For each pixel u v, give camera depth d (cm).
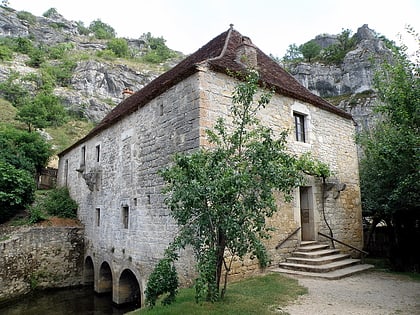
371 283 727
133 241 995
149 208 921
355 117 2902
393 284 720
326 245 970
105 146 1280
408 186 752
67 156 1836
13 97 3547
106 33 7988
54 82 4231
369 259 1127
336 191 1062
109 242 1170
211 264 494
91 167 1412
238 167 542
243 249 522
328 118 1116
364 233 1277
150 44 8131
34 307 1134
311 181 1003
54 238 1385
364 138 1049
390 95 751
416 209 934
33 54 4831
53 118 3362
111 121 1203
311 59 4519
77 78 4434
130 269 999
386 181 908
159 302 634
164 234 840
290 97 982
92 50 6506
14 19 6412
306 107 1034
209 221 516
